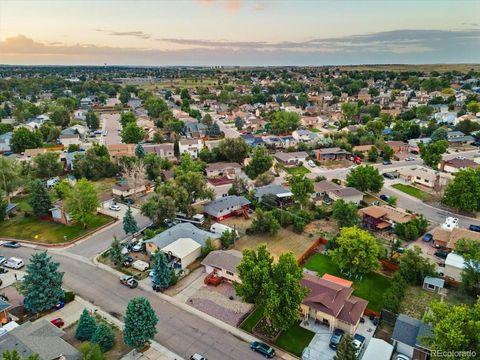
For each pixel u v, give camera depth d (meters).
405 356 38.56
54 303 47.22
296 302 41.62
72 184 89.56
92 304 49.03
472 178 75.31
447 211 79.12
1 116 182.75
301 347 41.22
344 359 34.53
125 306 48.62
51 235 68.56
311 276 50.69
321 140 128.75
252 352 40.72
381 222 70.88
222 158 114.06
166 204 69.44
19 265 57.91
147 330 39.28
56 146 131.12
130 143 132.88
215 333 43.62
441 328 32.88
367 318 45.69
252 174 98.38
